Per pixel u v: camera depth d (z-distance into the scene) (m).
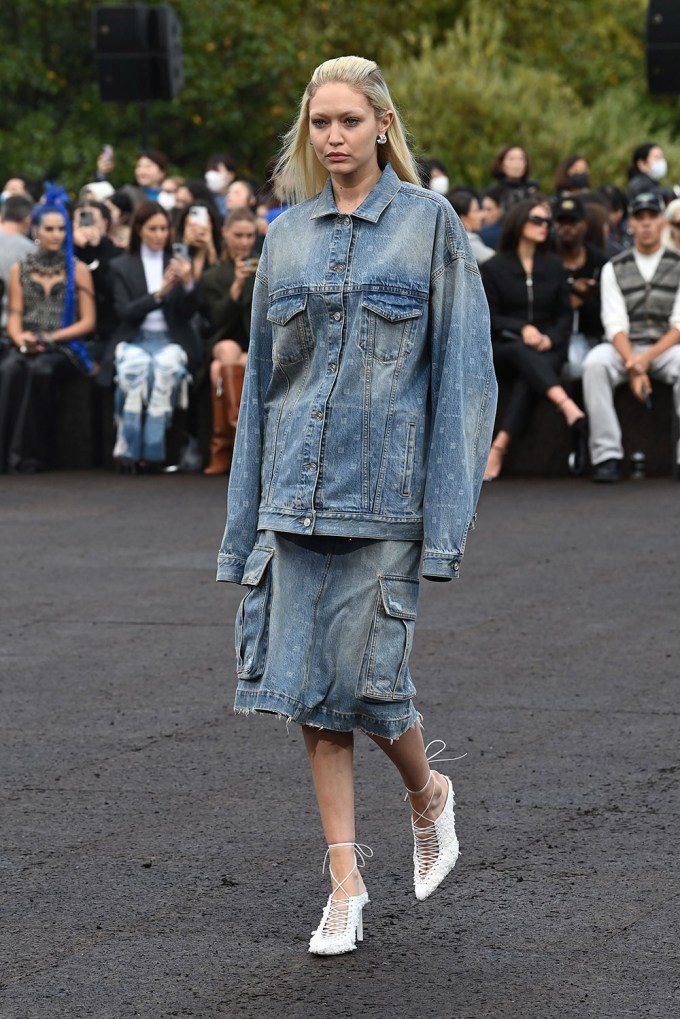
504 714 13.19
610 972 8.47
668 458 26.14
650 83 32.78
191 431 27.84
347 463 8.68
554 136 74.88
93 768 12.02
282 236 8.88
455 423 8.66
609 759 11.99
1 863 10.14
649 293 25.55
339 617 8.71
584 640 15.57
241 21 71.00
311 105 8.70
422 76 74.44
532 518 22.25
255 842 10.47
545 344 25.91
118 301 27.41
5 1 67.12
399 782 11.62
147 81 34.66
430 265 8.73
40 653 15.51
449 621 16.41
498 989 8.30
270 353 9.02
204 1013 8.08
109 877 9.90
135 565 19.66
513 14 87.81
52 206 28.39
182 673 14.72
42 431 28.16
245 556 9.02
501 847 10.26
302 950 8.84
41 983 8.44
